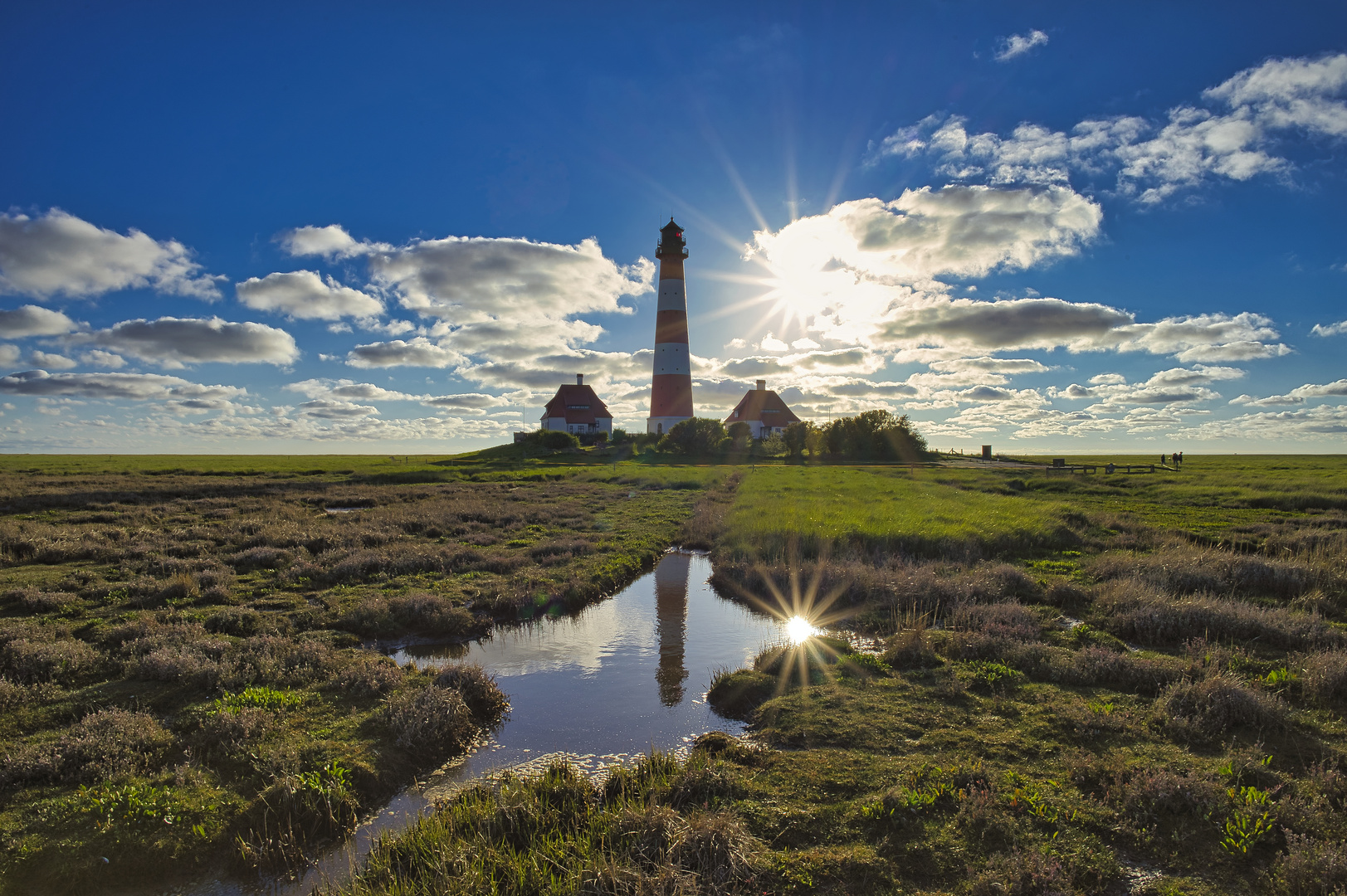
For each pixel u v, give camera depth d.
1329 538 18.84
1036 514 24.27
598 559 19.56
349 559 17.61
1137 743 7.47
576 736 8.62
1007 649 10.55
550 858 5.64
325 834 6.46
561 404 95.44
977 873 5.31
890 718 8.48
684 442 73.94
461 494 38.09
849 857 5.54
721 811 6.09
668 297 79.94
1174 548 17.73
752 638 13.15
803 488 38.50
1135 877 5.29
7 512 26.03
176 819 6.26
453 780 7.55
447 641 12.89
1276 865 5.21
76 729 7.57
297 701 8.91
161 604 13.62
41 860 5.70
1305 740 7.37
